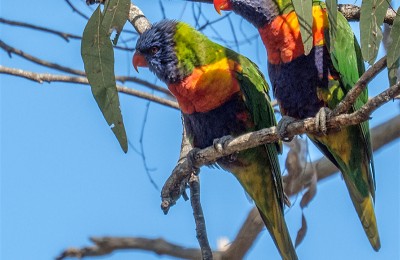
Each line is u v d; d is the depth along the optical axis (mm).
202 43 9094
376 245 9031
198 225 8109
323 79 8539
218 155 8344
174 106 10148
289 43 8516
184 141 9555
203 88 8938
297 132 7266
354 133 8758
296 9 7176
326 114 7215
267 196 9344
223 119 9062
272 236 9422
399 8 6898
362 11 7039
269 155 9109
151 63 9234
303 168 10000
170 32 9125
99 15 7598
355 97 6559
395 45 6809
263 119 9164
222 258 10672
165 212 8508
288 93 8750
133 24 9828
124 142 7633
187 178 8539
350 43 8664
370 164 8992
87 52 7598
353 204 9070
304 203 9820
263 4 8602
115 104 7590
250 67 9227
